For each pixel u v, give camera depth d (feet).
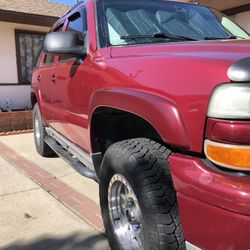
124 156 8.08
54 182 15.70
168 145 7.74
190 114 6.59
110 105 8.78
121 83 8.55
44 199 13.79
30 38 37.78
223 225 5.99
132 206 8.57
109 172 8.89
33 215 12.42
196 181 6.35
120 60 9.05
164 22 11.57
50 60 15.74
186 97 6.70
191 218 6.56
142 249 8.08
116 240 9.20
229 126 6.01
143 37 10.66
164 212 7.27
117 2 11.82
